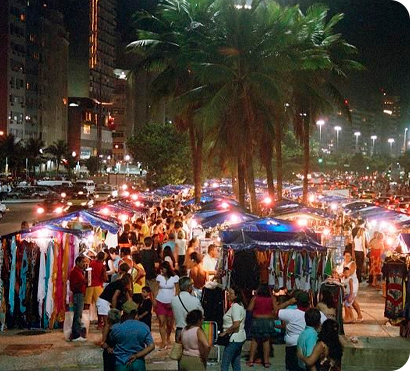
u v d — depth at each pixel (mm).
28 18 125938
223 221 20484
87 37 163000
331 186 81625
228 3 26594
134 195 39719
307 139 34812
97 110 161625
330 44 33688
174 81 31359
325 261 13898
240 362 11297
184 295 11492
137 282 14570
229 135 28531
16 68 121062
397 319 14484
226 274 13523
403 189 103750
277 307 12109
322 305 11820
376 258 21797
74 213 19688
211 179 68688
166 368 11961
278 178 35906
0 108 118000
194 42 27859
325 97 34406
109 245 20766
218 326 12797
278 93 25734
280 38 26266
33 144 113000
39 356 12531
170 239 18750
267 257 13914
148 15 31859
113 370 9125
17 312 14703
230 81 26234
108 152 171000
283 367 12141
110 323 9430
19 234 14719
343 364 12906
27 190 71438
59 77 143500
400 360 12852
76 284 13562
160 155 63469
